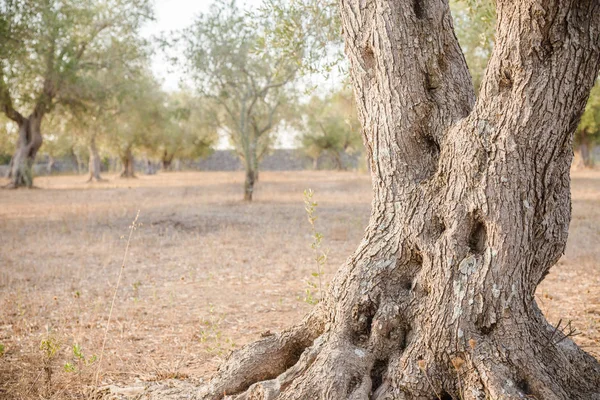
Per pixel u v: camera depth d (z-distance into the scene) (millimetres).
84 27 30250
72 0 28625
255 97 21594
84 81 29875
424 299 3197
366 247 3469
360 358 3199
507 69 2920
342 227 13938
